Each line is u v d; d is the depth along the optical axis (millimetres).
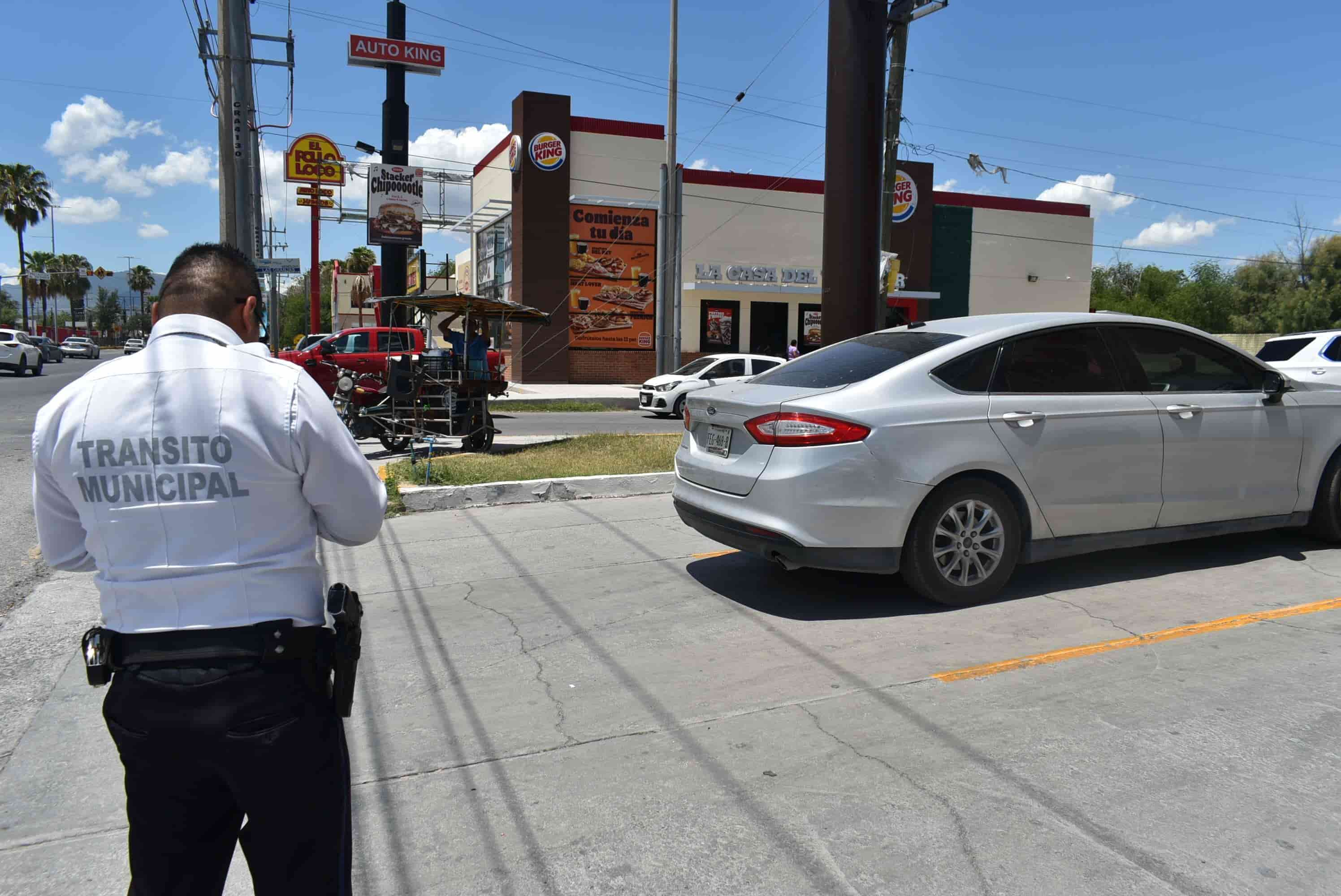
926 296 32875
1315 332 11891
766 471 4828
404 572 6016
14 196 65500
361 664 4410
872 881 2635
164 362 1821
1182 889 2568
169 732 1704
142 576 1741
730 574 5871
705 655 4461
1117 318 5492
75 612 5352
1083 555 6141
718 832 2906
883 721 3670
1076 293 37875
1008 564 5086
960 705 3811
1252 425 5613
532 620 5035
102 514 1763
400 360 11875
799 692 3988
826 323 9266
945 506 4867
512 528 7238
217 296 1940
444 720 3777
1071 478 5109
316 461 1849
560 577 5863
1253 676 4039
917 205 34344
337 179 32750
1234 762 3277
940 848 2787
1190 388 5578
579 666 4355
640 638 4715
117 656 1752
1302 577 5535
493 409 21734
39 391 23797
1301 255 48219
